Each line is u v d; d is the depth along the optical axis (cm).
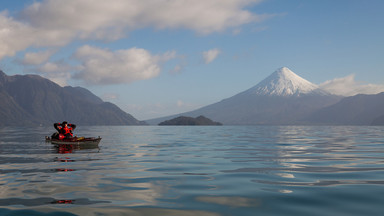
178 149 1997
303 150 1892
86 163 1273
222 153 1714
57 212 581
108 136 4297
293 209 600
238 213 576
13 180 887
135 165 1220
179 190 765
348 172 1025
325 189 766
